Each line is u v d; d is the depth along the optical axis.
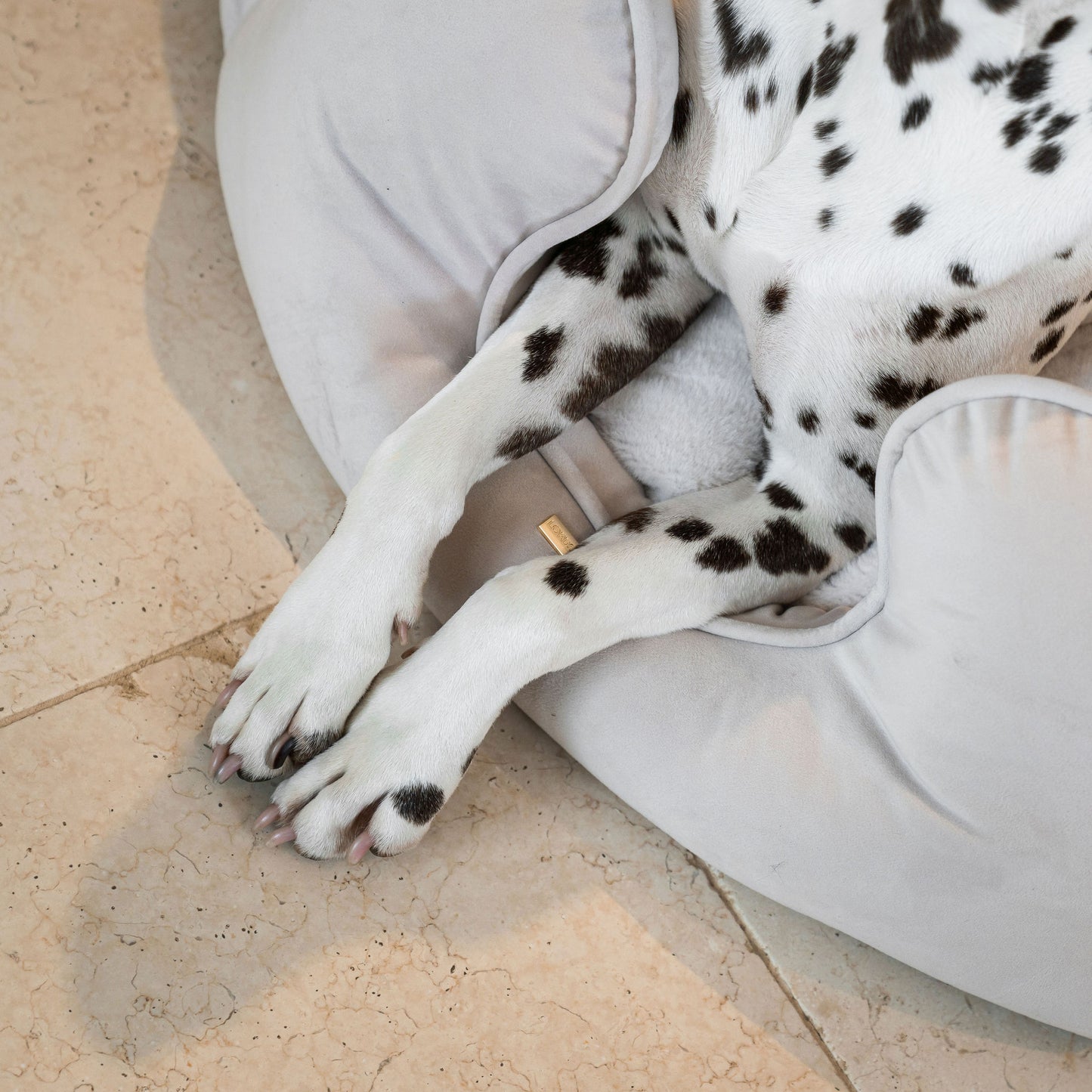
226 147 1.47
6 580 1.29
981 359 1.19
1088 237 1.07
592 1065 1.23
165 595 1.35
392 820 1.13
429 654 1.16
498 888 1.29
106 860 1.17
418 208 1.29
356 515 1.16
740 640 1.26
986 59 1.00
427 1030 1.19
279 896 1.20
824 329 1.19
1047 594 1.04
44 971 1.11
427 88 1.21
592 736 1.28
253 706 1.13
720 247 1.24
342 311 1.31
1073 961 1.22
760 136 1.15
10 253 1.47
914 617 1.13
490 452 1.24
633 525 1.28
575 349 1.29
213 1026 1.13
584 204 1.21
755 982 1.33
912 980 1.40
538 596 1.16
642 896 1.34
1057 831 1.13
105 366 1.46
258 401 1.51
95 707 1.25
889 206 1.10
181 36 1.69
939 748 1.14
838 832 1.21
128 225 1.55
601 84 1.13
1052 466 1.02
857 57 1.06
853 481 1.28
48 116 1.57
